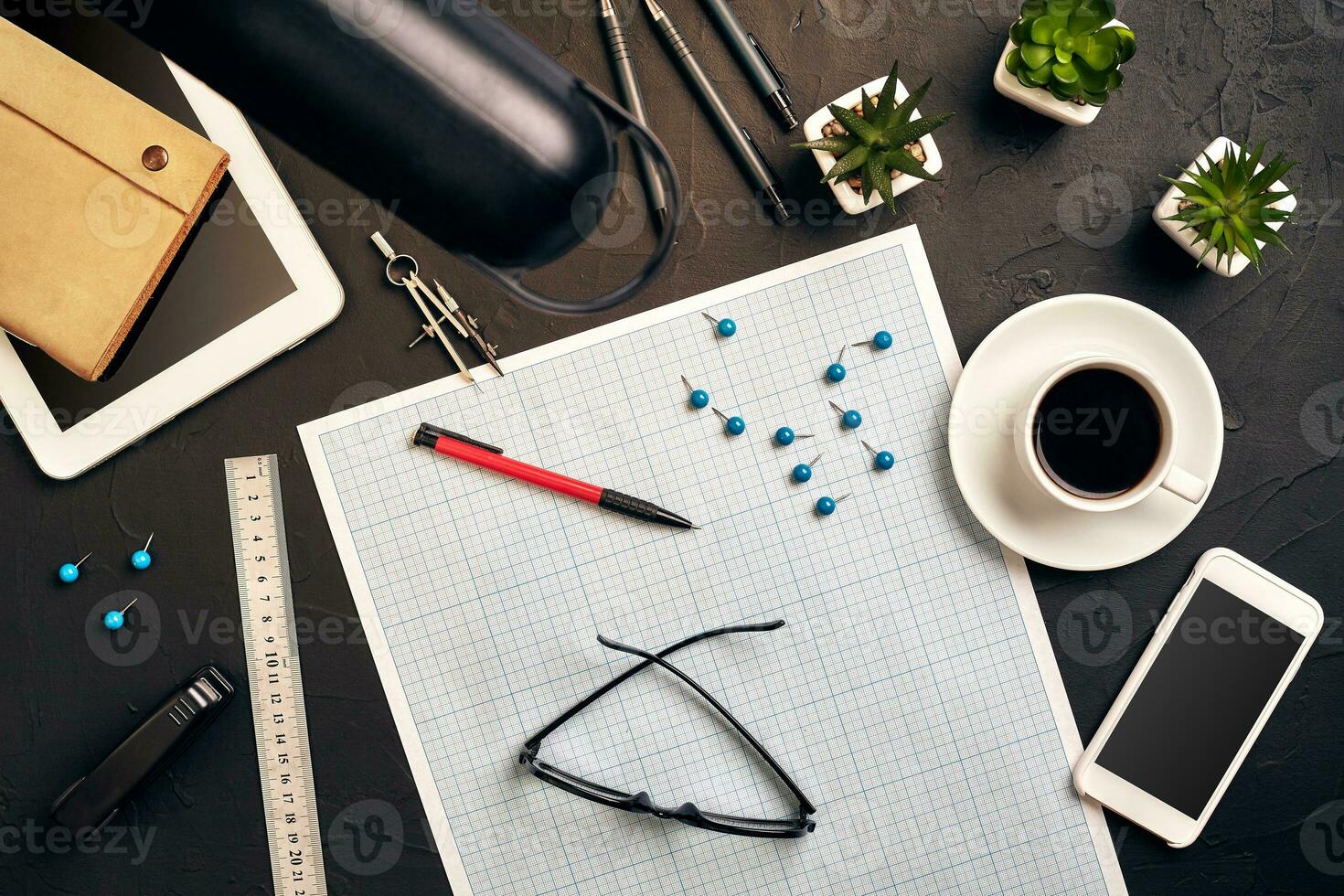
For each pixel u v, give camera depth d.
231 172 0.91
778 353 0.95
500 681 0.95
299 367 0.95
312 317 0.93
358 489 0.95
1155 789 0.91
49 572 0.95
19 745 0.95
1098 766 0.92
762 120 0.95
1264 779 0.94
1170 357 0.87
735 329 0.95
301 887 0.95
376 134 0.62
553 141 0.65
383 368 0.95
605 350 0.95
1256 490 0.95
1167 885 0.94
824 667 0.95
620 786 0.94
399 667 0.95
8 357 0.93
